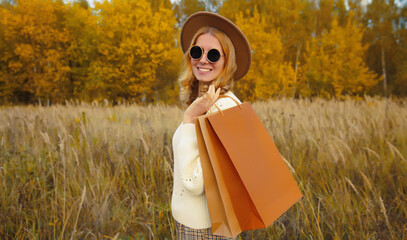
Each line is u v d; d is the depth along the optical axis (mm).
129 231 2018
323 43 18297
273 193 912
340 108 6086
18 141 3488
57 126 4148
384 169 2828
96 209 2045
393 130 4090
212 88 949
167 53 16875
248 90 12930
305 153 3092
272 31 16016
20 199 2135
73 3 17859
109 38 17234
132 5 16969
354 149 3307
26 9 16625
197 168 900
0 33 16922
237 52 1168
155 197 2434
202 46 1082
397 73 20047
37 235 1848
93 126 4027
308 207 2127
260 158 923
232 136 879
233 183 888
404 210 2092
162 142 3396
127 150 3275
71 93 17906
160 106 6227
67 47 18297
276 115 4996
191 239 1045
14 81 17047
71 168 2629
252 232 1876
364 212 2068
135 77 17375
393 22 21062
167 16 17453
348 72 17484
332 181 2463
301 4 19047
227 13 17734
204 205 1002
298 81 16969
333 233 1913
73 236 1739
